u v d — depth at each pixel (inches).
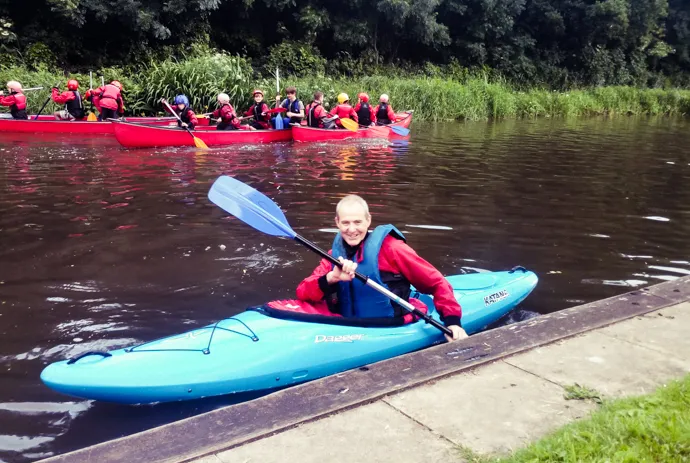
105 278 163.6
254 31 881.5
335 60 898.1
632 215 248.8
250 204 136.2
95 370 104.9
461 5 1040.8
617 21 1229.7
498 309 146.8
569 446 69.7
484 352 100.7
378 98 698.2
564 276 173.6
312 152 406.6
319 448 74.1
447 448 73.9
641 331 110.3
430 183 305.6
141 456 72.2
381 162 371.9
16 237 198.1
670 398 82.4
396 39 1017.5
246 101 574.6
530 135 581.0
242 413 81.6
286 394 86.6
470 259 185.8
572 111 942.4
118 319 138.7
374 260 119.5
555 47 1239.5
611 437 71.9
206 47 744.3
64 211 232.1
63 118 495.2
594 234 217.9
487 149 457.7
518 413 82.0
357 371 93.8
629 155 447.5
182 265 175.3
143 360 108.0
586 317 116.4
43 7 710.5
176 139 414.3
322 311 129.7
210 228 213.3
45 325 134.6
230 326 118.0
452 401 85.1
